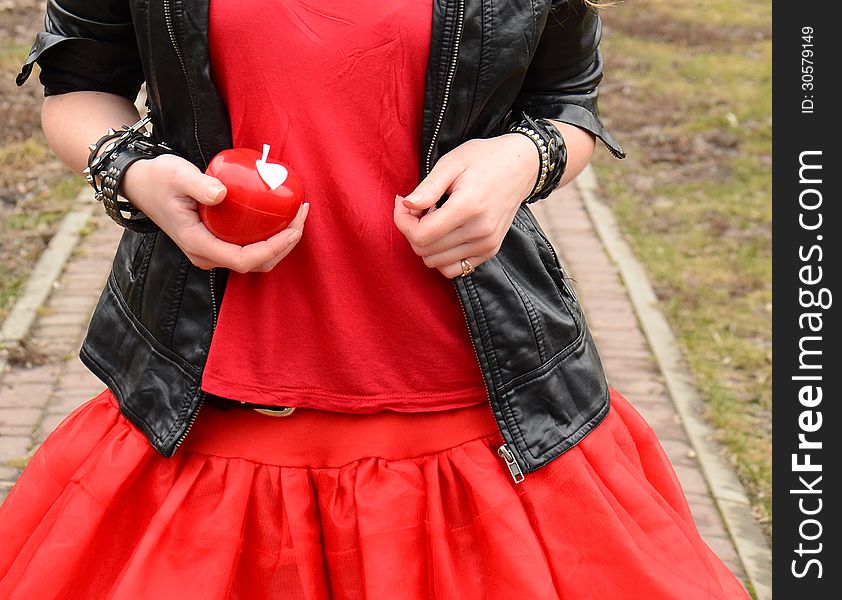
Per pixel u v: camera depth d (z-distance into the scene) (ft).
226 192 4.13
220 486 4.86
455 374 4.85
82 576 4.92
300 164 4.47
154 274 4.79
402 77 4.42
